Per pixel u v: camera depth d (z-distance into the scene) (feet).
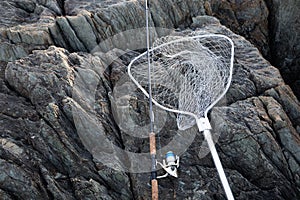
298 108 23.06
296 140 21.47
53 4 25.95
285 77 31.65
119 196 19.04
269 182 20.51
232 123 21.25
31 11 26.53
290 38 30.99
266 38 31.12
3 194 17.84
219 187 19.63
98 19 24.95
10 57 22.95
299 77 31.32
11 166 18.26
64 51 22.75
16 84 21.21
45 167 18.70
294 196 20.59
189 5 27.68
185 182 19.69
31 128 19.56
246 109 22.12
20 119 19.84
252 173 20.70
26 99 20.94
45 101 20.25
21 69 21.16
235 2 30.27
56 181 18.56
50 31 23.90
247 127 21.25
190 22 27.89
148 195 19.08
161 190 19.39
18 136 19.36
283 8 30.35
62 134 19.36
